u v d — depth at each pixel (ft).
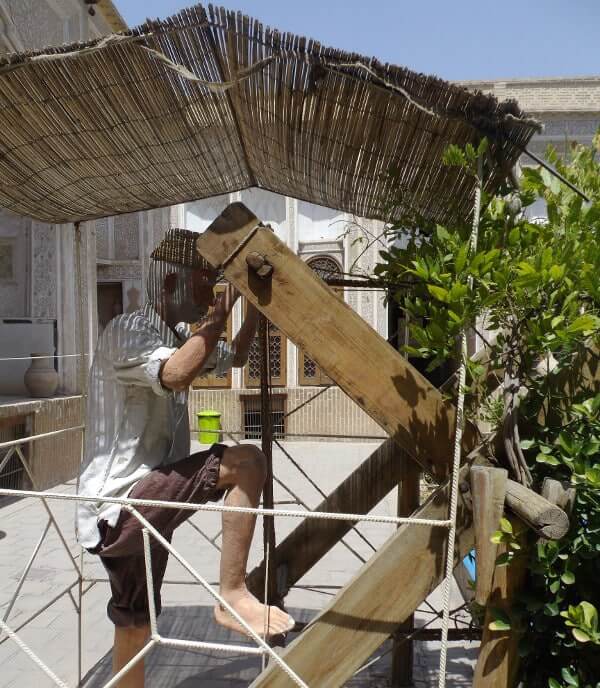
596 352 6.26
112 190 8.14
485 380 7.58
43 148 6.89
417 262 5.65
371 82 5.50
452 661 11.28
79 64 5.65
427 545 5.62
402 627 9.48
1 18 20.94
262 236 5.92
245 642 11.79
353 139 6.28
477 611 6.66
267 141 6.74
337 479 26.61
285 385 35.29
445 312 5.53
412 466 9.73
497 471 5.39
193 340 6.72
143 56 5.60
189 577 15.83
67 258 26.25
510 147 5.83
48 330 25.35
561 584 5.72
